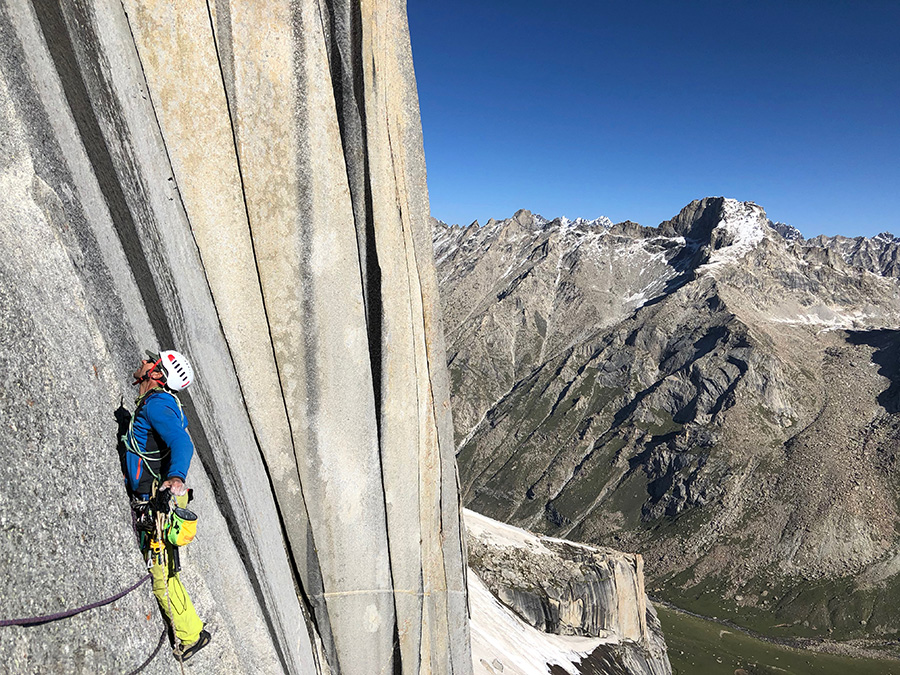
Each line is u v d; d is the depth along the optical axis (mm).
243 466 8055
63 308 5246
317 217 8922
